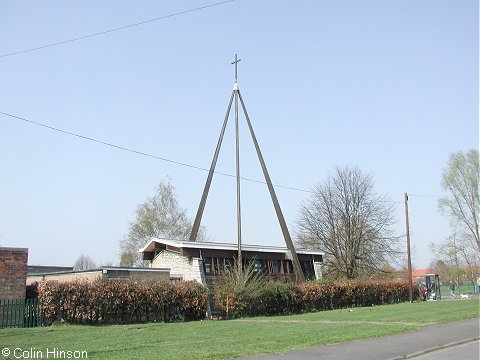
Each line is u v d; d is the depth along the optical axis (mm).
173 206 65000
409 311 30172
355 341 16703
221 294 32250
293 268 44188
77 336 19422
